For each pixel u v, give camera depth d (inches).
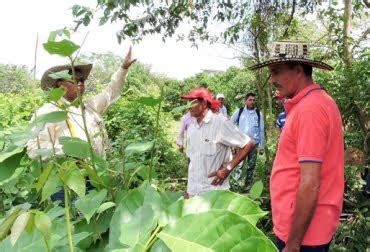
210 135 136.3
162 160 284.2
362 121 181.0
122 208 33.5
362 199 165.8
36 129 42.7
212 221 24.8
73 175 34.2
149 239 27.6
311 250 85.9
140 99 49.7
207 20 253.1
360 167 167.6
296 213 82.7
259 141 273.6
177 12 228.7
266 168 219.8
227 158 141.6
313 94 86.4
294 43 91.3
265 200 160.7
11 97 293.9
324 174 84.4
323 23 236.7
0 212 67.2
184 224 25.3
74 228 41.8
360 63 177.8
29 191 60.6
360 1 226.5
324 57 215.0
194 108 134.8
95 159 47.9
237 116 285.6
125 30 214.5
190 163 144.7
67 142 46.6
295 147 86.8
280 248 92.4
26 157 50.8
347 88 177.0
